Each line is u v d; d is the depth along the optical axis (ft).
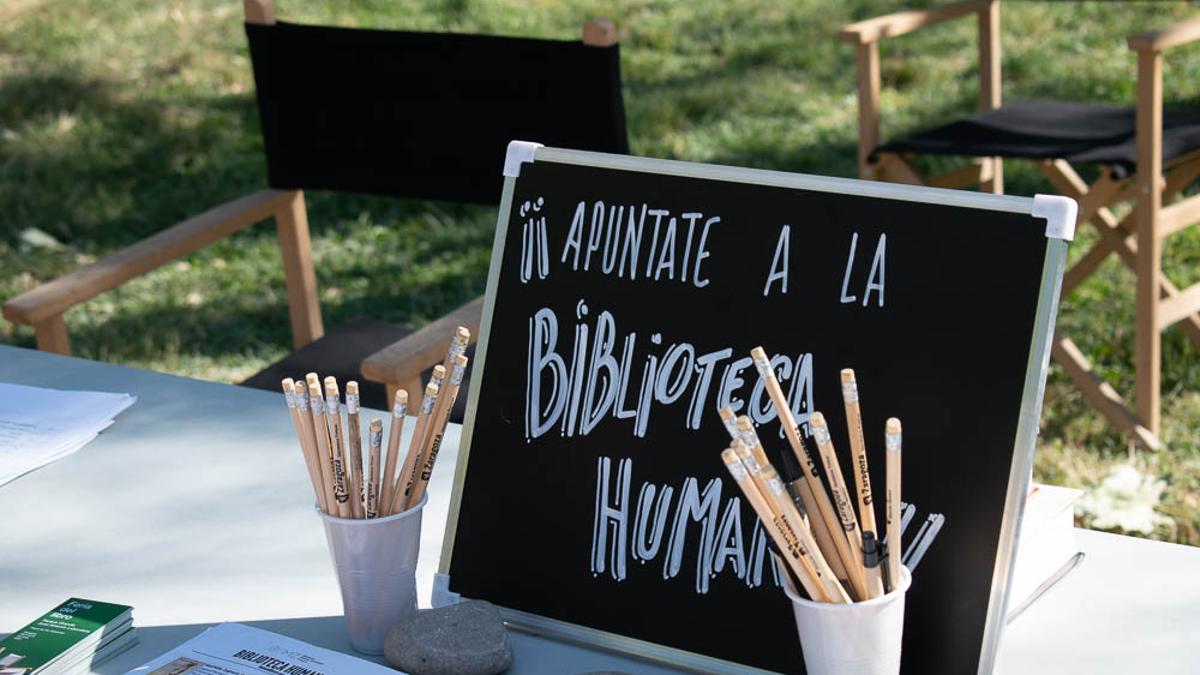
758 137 16.99
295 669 3.75
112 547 4.56
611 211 4.13
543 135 8.01
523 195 4.27
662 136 17.13
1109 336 11.48
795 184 3.89
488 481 4.18
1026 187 15.10
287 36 8.48
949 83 18.44
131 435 5.34
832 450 3.22
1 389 5.70
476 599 4.14
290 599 4.23
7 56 21.01
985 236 3.63
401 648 3.76
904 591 3.33
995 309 3.59
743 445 3.18
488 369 4.24
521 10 22.61
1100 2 21.15
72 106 19.02
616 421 4.04
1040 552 3.93
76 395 5.62
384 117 8.42
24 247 14.88
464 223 15.14
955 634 3.55
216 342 12.76
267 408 5.54
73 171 16.94
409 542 3.85
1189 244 13.14
